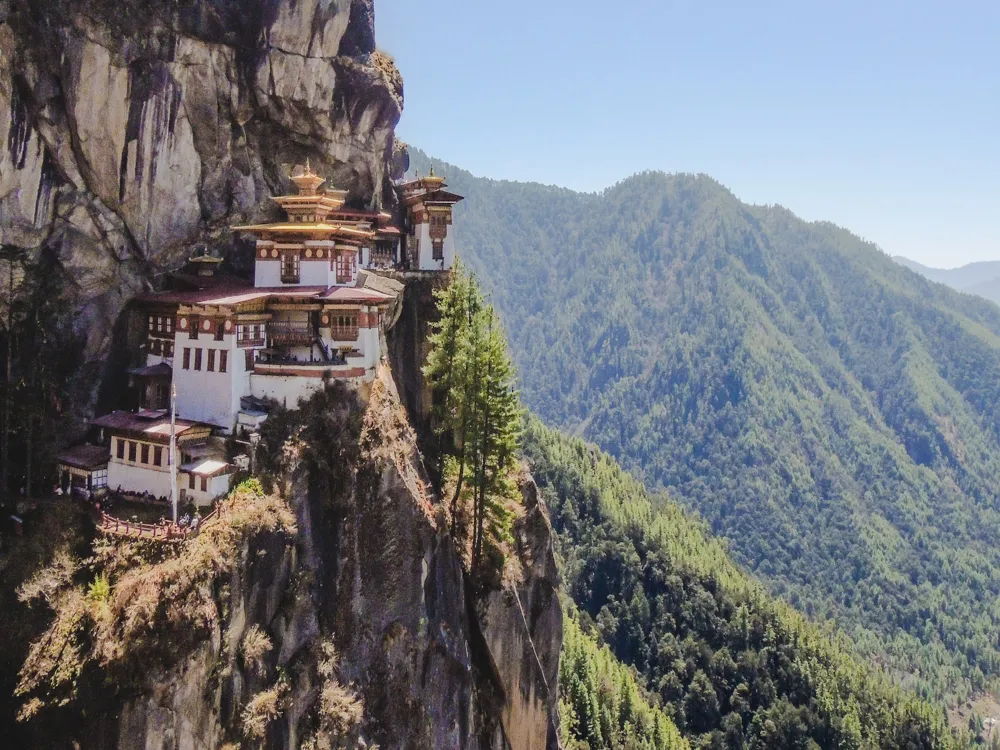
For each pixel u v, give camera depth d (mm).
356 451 52250
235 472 50625
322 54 68312
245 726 41719
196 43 59719
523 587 62031
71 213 55625
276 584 46344
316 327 58656
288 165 71000
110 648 39688
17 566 44438
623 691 107125
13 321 52594
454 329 59000
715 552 176125
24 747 39406
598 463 199375
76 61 53594
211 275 62906
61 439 54469
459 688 53125
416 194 83625
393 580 51219
